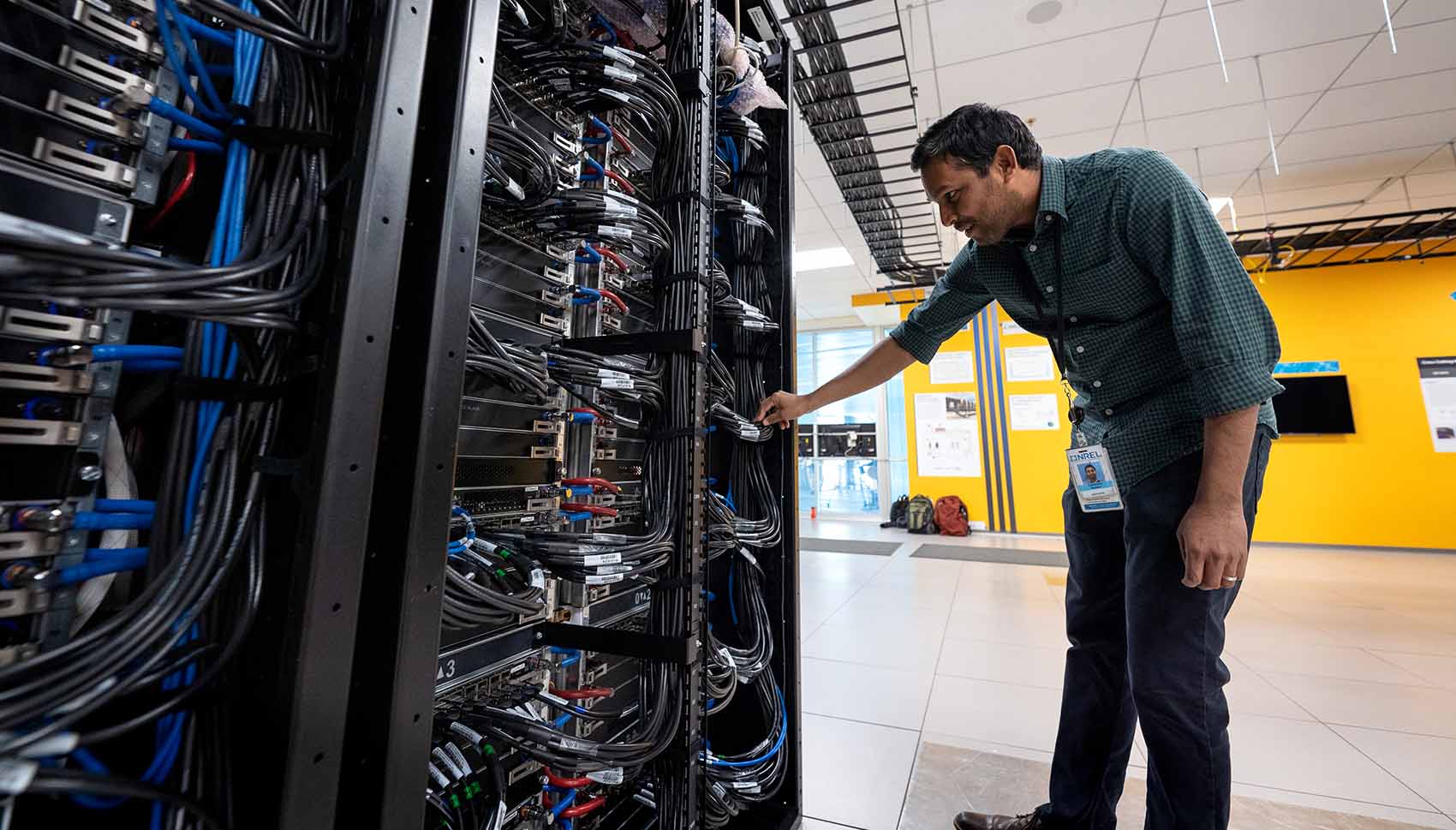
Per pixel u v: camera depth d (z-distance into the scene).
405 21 0.52
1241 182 4.63
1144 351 1.04
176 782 0.49
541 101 1.02
